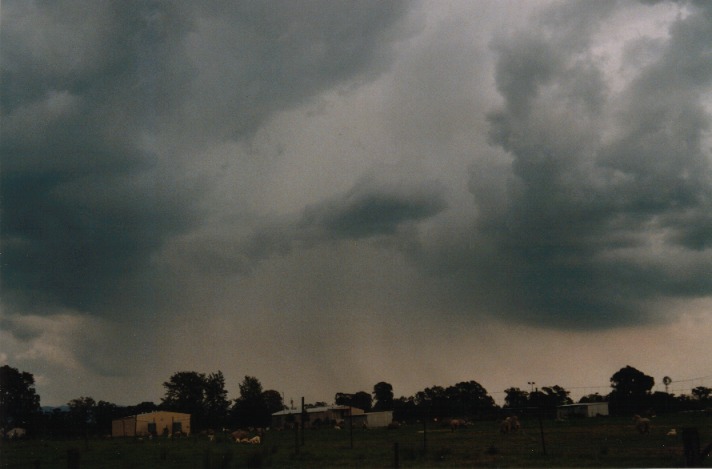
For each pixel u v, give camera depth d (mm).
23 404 92250
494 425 86750
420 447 43500
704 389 106625
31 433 81938
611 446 39062
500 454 34812
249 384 135375
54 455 42062
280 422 110500
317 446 47750
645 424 52062
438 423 99750
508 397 134750
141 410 104625
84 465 33094
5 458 39188
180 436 78812
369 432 77812
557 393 130250
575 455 32031
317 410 109625
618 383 116062
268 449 43969
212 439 65125
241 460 34156
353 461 32250
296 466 30375
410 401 151875
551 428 68812
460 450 38844
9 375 92312
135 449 48469
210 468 31469
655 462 26078
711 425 61719
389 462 31219
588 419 92188
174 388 126125
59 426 86688
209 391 127312
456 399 144500
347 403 141750
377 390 155000
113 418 99562
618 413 102062
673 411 101125
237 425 107750
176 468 31156
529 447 40469
